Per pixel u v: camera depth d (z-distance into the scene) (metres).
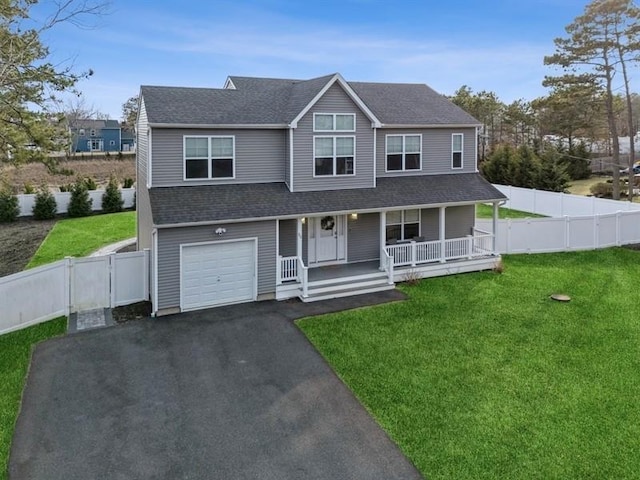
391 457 7.81
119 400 9.62
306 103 16.89
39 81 19.38
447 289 16.89
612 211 25.89
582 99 39.25
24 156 20.45
